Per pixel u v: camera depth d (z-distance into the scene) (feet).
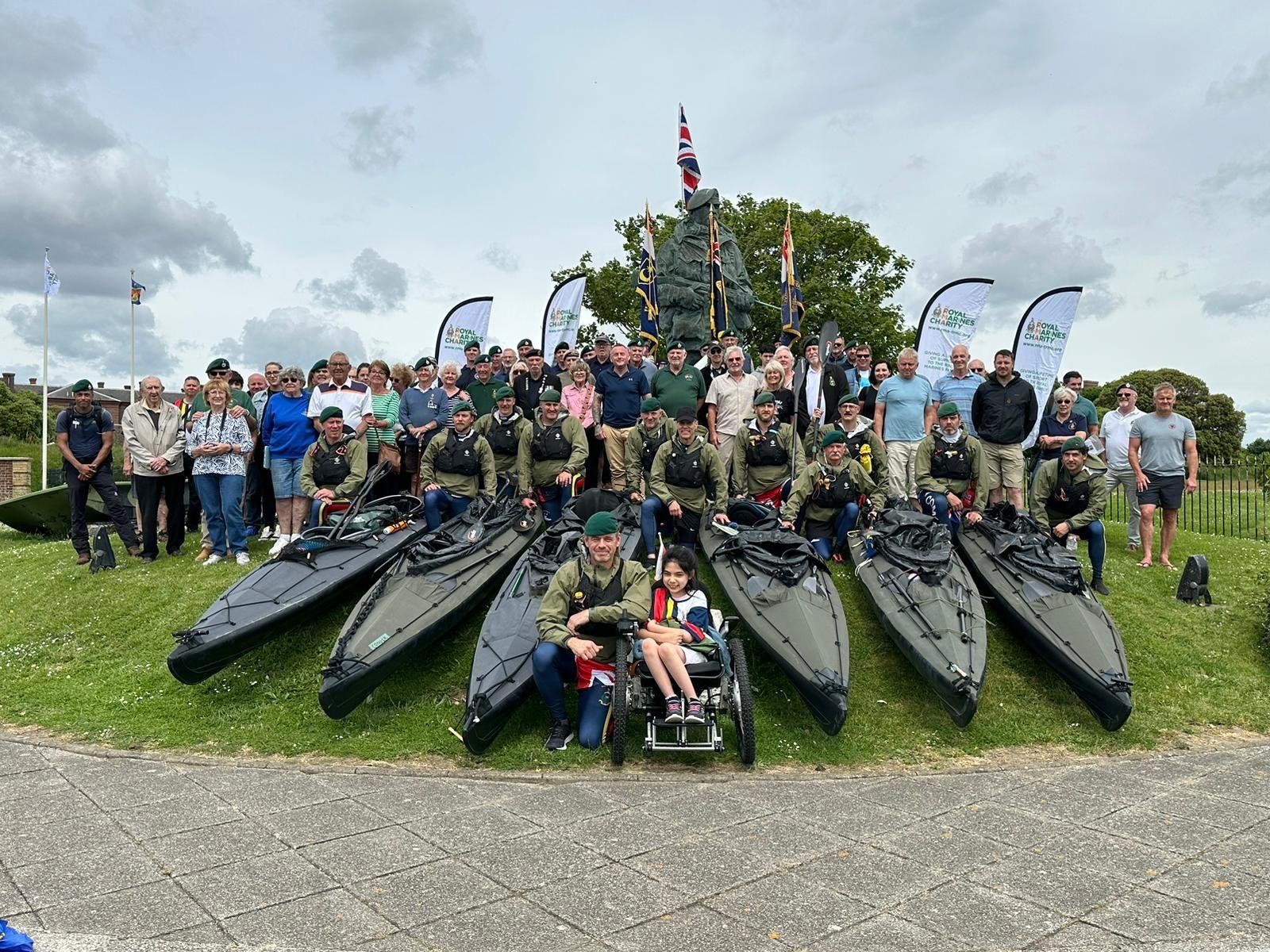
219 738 22.68
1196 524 51.72
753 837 16.52
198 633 24.02
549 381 38.29
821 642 23.12
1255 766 21.15
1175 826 17.26
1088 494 30.76
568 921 13.24
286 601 25.89
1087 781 20.10
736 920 13.26
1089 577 32.68
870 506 30.83
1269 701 25.50
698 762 21.06
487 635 23.79
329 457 31.83
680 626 21.42
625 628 21.03
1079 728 23.65
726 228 54.70
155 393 35.17
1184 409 137.69
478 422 33.86
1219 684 26.32
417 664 25.96
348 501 32.14
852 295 113.09
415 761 21.11
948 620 24.45
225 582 31.96
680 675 20.06
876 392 40.60
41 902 13.84
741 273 54.39
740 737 20.58
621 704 19.99
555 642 21.21
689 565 21.89
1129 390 37.55
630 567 22.08
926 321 43.65
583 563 22.13
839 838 16.52
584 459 32.83
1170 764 21.36
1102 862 15.49
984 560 29.25
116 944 12.39
